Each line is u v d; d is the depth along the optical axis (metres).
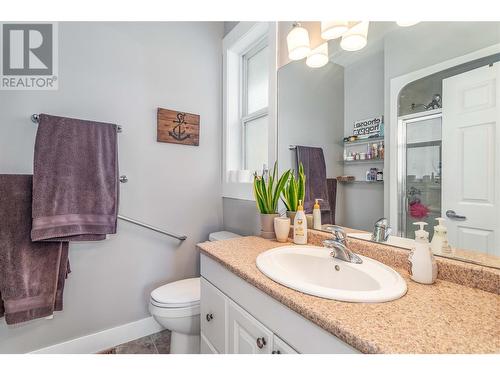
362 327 0.54
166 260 1.79
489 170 0.74
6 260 1.16
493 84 0.73
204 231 1.97
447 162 0.83
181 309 1.31
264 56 1.89
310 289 0.70
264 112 1.80
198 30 1.92
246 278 0.84
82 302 1.48
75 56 1.45
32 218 1.21
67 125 1.33
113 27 1.56
